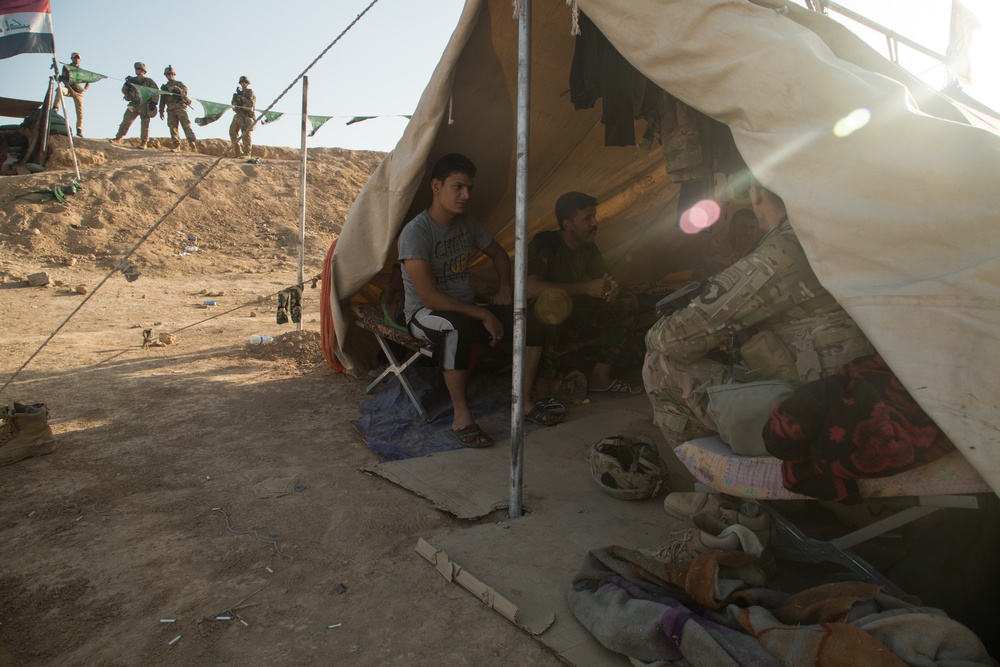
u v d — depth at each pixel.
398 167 3.93
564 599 2.22
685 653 1.76
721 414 2.22
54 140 17.12
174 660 1.97
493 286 5.64
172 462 3.56
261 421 4.29
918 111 1.89
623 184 5.04
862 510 2.39
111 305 9.57
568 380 4.83
